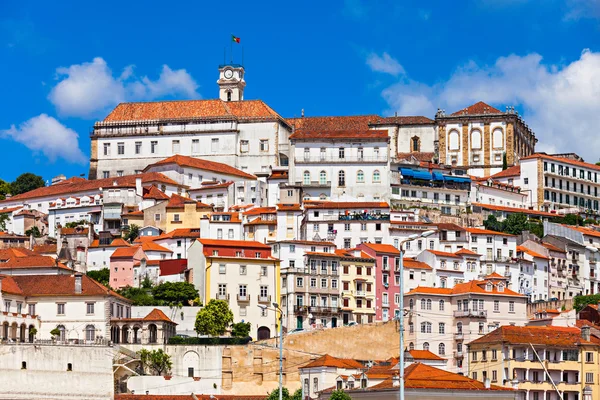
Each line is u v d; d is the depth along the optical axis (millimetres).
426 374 139000
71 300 193375
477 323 199875
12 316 184750
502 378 165875
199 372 189375
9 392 177750
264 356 189000
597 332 184875
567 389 165750
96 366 177875
